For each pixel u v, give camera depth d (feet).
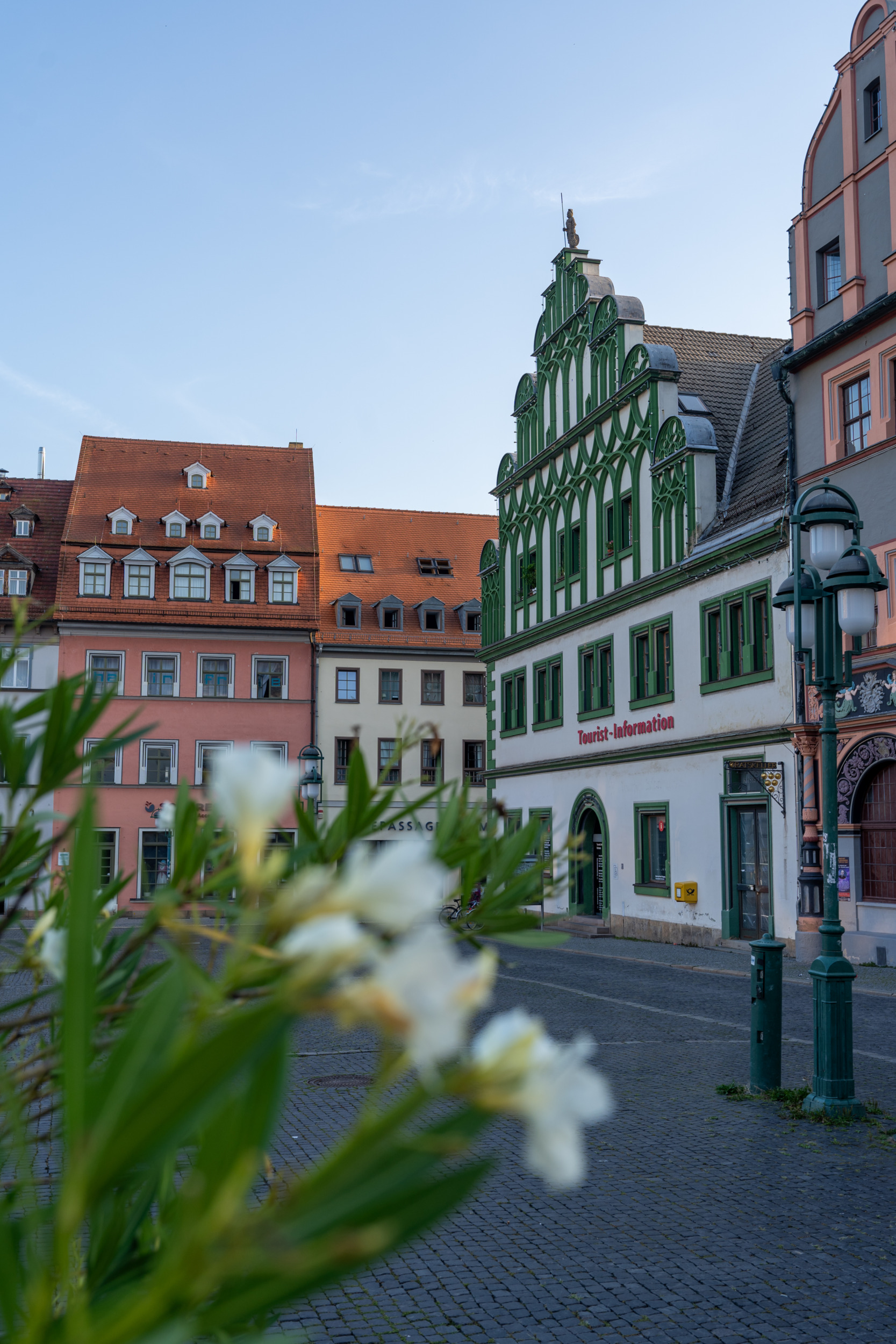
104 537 150.00
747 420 92.89
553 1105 1.77
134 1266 3.26
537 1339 16.05
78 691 3.88
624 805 95.40
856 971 62.75
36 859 3.90
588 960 75.20
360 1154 1.86
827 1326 16.42
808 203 74.90
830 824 29.76
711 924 82.12
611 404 97.55
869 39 69.41
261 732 147.95
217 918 3.58
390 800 4.21
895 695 64.59
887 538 66.85
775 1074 31.37
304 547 155.94
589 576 102.47
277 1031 1.70
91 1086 1.95
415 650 156.66
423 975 1.65
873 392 68.59
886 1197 22.45
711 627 83.66
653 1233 20.59
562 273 108.78
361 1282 18.31
